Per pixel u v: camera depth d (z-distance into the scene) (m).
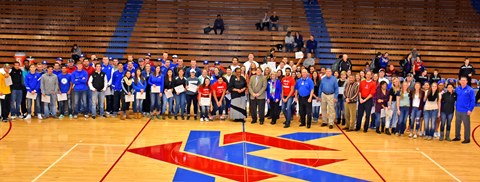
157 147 10.00
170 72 13.07
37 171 8.18
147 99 13.55
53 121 12.54
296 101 12.98
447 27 23.94
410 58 19.53
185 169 8.47
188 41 22.39
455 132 11.49
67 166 8.51
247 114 14.48
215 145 10.26
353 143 10.72
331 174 8.34
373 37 23.19
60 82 12.80
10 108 12.72
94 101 13.00
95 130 11.52
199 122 12.87
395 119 11.77
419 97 11.35
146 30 22.69
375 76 12.17
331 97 12.41
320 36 23.02
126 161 8.91
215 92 12.99
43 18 22.61
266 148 10.09
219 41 22.36
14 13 22.67
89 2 23.50
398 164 9.08
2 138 10.52
